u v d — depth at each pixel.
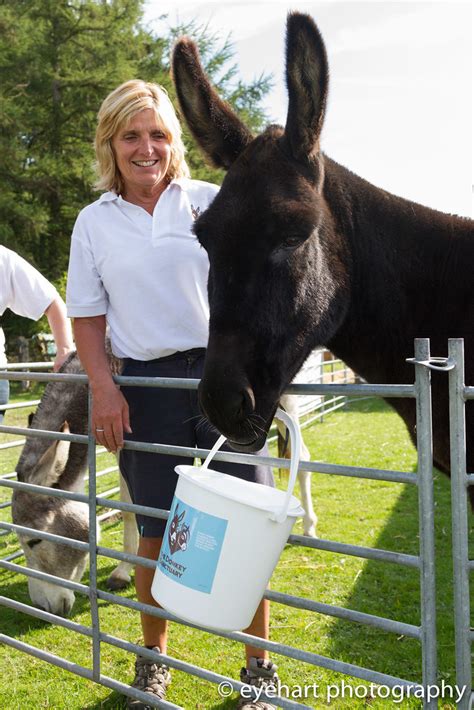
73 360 4.16
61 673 3.38
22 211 19.88
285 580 4.49
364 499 6.48
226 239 1.98
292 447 2.00
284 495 2.14
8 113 20.58
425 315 2.50
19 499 4.09
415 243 2.53
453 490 1.83
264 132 2.30
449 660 3.39
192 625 2.43
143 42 24.91
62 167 21.47
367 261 2.51
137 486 2.93
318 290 2.21
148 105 2.72
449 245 2.51
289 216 1.97
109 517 6.03
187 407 2.86
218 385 1.91
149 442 2.88
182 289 2.76
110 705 3.05
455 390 1.80
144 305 2.77
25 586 4.66
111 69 22.45
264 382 2.00
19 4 23.34
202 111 2.47
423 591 1.88
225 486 2.13
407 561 1.91
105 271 2.77
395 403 2.69
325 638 3.66
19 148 21.19
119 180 2.85
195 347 2.84
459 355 1.79
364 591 4.27
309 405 11.45
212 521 2.00
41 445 4.14
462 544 1.81
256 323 1.98
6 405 4.30
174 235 2.74
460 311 2.44
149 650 2.64
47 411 4.18
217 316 1.98
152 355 2.83
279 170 2.09
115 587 4.47
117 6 23.84
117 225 2.78
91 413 2.76
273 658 3.45
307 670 3.30
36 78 22.28
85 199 22.03
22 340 19.72
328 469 2.07
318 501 6.45
